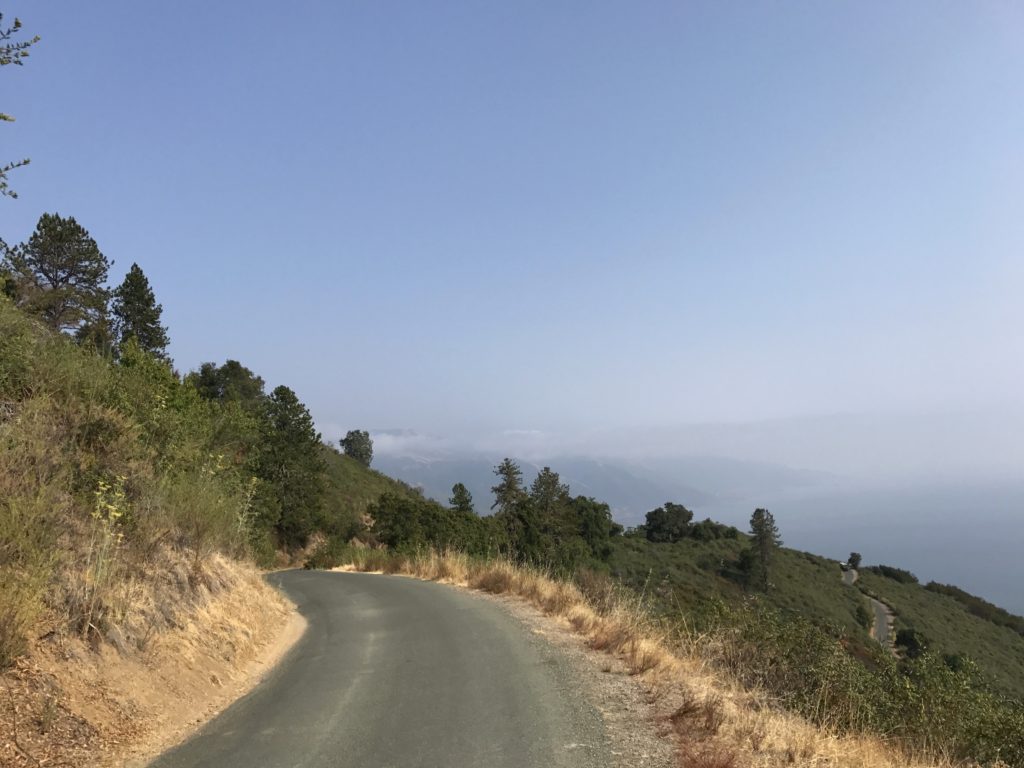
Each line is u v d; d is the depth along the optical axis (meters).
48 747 4.42
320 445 51.41
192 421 13.83
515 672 7.34
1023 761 6.70
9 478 6.27
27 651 5.11
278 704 6.42
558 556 45.44
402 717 5.80
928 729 6.86
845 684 7.45
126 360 13.64
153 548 8.03
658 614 10.68
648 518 108.38
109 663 5.80
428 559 21.81
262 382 69.06
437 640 9.34
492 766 4.57
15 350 8.05
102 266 38.31
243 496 15.45
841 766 4.72
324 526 49.88
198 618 8.02
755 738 5.11
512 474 66.25
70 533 6.75
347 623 11.53
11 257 28.06
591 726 5.44
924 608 77.38
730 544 99.00
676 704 6.07
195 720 5.94
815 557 106.44
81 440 8.13
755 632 8.93
